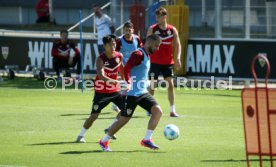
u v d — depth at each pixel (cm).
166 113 4481
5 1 11319
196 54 5838
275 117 2452
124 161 2945
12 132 3725
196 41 5825
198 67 5841
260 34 5847
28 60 6456
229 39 5706
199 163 2908
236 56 5700
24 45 6450
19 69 6475
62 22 10881
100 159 2989
